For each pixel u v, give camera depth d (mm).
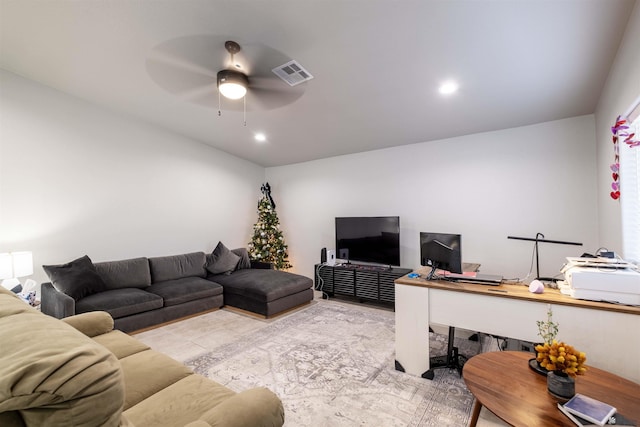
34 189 3447
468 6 1960
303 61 2699
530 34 2148
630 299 1740
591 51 2268
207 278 4676
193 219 5070
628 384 1429
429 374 2352
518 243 3699
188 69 3057
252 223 6113
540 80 2715
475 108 3318
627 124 2045
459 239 2393
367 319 3848
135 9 2320
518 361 1664
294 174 5984
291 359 2723
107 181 4051
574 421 1173
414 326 2406
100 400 740
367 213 5000
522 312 1996
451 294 2256
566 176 3424
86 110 3854
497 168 3840
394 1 1991
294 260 5977
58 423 692
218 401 1395
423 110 3469
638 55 1788
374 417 1919
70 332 905
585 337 1794
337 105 3512
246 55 2686
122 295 3381
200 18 2322
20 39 2750
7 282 2869
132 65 3082
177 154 4844
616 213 2490
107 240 4043
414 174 4508
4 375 666
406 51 2471
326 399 2113
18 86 3336
